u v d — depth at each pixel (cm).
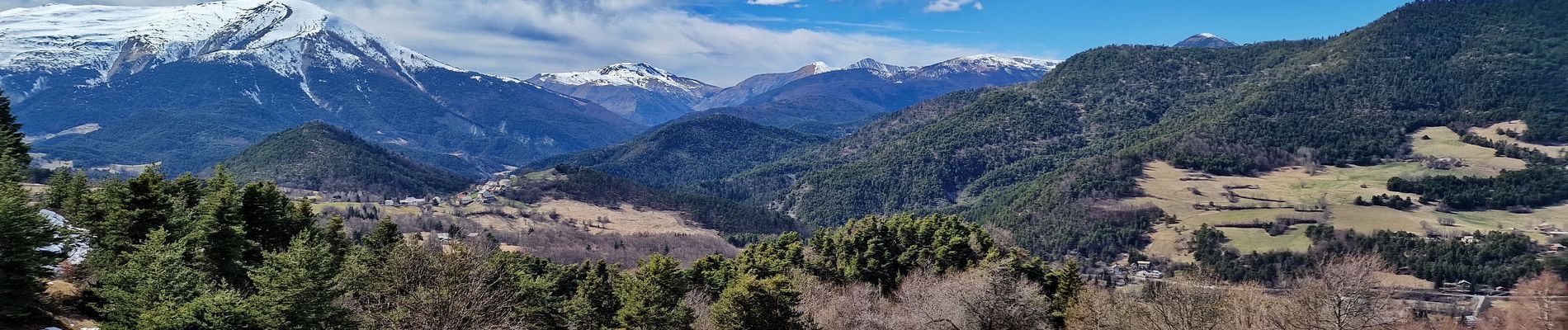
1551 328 5719
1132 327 5269
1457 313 8125
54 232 3506
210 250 4162
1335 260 6222
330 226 6006
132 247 4094
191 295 3238
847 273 7888
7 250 3008
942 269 7756
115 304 3172
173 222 4347
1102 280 11231
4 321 3052
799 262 8169
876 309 6306
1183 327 4950
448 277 4172
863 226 8944
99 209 4428
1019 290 5841
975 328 5538
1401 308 6319
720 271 7638
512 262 6631
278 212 5206
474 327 3988
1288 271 11744
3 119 6775
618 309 6059
